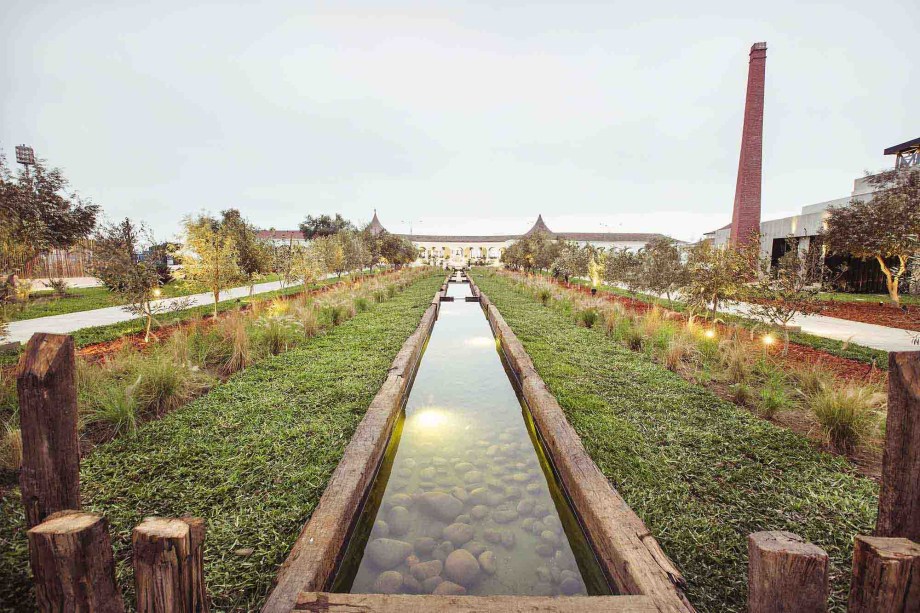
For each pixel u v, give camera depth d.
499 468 3.53
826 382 4.08
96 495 2.50
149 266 6.37
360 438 3.23
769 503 2.47
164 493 2.53
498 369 6.77
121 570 1.93
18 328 7.64
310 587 1.79
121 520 2.28
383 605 1.65
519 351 6.29
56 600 1.14
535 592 2.17
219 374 5.10
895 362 1.38
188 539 1.24
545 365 5.50
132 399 3.57
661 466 2.91
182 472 2.77
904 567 1.04
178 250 7.79
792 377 4.75
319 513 2.26
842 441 3.17
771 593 1.20
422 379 6.21
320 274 13.62
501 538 2.60
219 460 2.94
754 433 3.42
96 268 6.12
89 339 6.63
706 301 7.32
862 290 15.58
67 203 12.65
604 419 3.71
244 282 8.99
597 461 2.98
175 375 4.14
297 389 4.47
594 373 5.15
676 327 7.34
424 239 70.44
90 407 3.55
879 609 1.08
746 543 2.13
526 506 2.95
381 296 13.41
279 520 2.29
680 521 2.31
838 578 1.89
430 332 9.75
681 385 4.67
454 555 2.39
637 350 6.58
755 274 6.66
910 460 1.34
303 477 2.72
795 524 2.28
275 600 1.68
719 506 2.45
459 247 70.62
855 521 2.29
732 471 2.84
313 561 1.91
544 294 13.13
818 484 2.66
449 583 2.20
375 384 4.66
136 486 2.60
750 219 19.77
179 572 1.22
